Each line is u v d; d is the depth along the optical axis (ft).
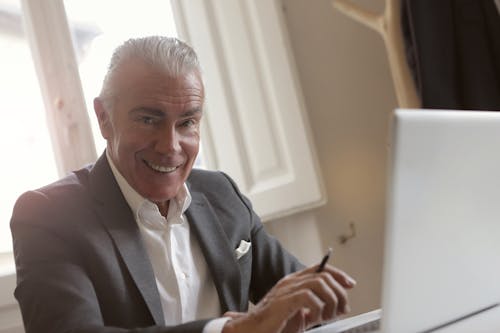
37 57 7.52
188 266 4.74
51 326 3.59
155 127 4.31
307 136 7.72
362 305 8.39
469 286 2.96
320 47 8.73
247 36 8.03
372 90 9.00
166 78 4.21
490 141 2.78
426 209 2.56
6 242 6.90
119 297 4.11
